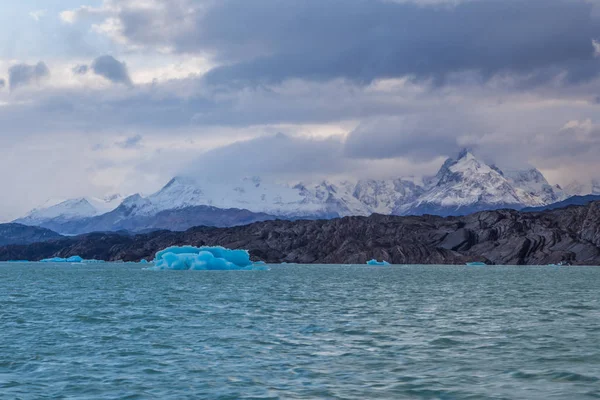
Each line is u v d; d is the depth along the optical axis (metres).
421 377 29.61
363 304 67.19
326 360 33.69
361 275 150.62
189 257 182.12
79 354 35.78
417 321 51.12
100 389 27.62
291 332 44.34
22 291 90.06
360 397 25.97
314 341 40.16
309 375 30.12
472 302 70.31
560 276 145.12
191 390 27.33
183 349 37.25
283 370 31.25
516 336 42.44
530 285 106.06
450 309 61.78
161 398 26.05
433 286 102.62
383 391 26.95
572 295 81.75
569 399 25.53
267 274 157.88
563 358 34.19
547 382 28.55
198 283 112.19
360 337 41.88
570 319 52.84
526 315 56.06
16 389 27.67
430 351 36.44
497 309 61.78
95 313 57.53
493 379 29.14
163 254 189.75
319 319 52.50
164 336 42.47
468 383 28.36
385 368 31.66
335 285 105.25
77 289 94.81
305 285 105.19
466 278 133.62
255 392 26.88
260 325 48.34
